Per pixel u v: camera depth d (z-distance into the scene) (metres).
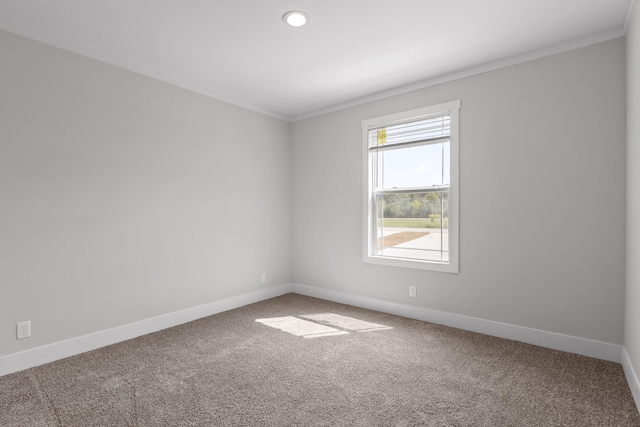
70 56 2.70
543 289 2.83
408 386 2.21
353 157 4.05
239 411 1.94
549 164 2.78
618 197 2.51
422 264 3.49
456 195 3.25
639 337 1.97
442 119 3.40
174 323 3.39
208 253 3.72
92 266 2.83
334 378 2.31
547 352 2.71
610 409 1.95
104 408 1.97
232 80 3.49
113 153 2.96
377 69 3.22
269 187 4.41
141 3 2.19
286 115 4.64
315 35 2.61
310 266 4.51
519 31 2.55
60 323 2.64
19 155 2.45
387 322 3.46
